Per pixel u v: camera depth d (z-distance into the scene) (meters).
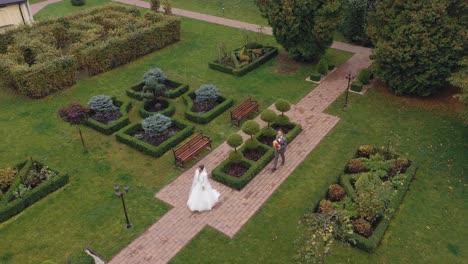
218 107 22.53
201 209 15.94
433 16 20.66
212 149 19.80
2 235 15.24
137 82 26.66
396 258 13.82
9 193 16.53
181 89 24.69
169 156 19.42
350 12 30.50
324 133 20.75
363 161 17.91
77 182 17.88
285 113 22.61
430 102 23.25
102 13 34.31
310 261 12.84
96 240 14.91
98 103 21.70
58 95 25.39
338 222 14.23
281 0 25.97
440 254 13.92
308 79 26.48
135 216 15.92
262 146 18.98
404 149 19.36
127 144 20.25
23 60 26.30
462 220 15.27
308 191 16.94
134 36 29.19
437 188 16.88
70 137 21.08
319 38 26.05
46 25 31.42
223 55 28.75
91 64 27.16
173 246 14.55
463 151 19.06
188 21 37.53
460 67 21.52
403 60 22.00
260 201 16.48
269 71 27.78
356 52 30.41
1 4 33.72
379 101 23.59
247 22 36.72
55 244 14.80
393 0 22.38
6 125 22.31
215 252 14.27
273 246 14.43
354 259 13.80
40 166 18.59
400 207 15.94
